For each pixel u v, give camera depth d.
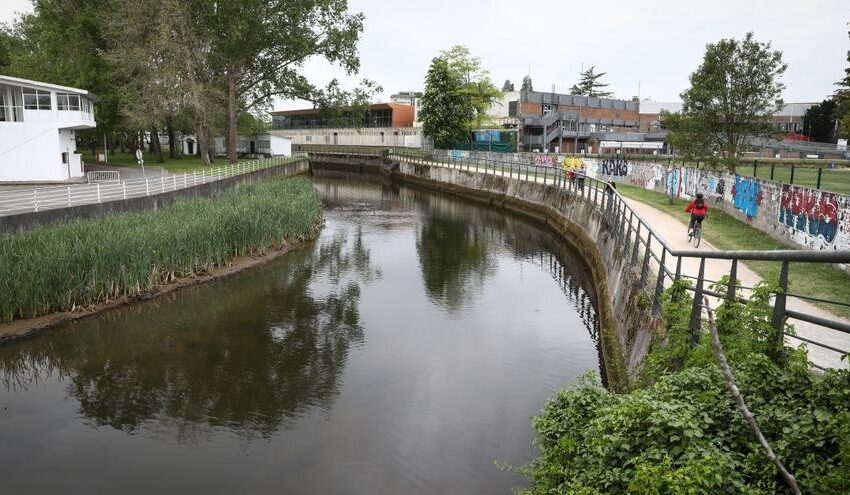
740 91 24.30
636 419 5.71
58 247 17.91
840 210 13.77
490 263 25.56
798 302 11.02
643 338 10.76
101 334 16.38
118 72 49.22
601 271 20.31
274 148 82.00
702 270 8.01
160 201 28.91
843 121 12.75
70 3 52.75
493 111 79.25
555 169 36.00
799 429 4.84
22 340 15.61
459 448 10.82
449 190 52.47
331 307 19.16
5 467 10.29
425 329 17.08
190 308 18.70
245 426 11.74
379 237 31.39
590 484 5.65
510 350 15.45
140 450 10.89
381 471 10.14
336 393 13.06
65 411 12.38
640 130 85.69
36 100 35.81
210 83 53.41
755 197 20.09
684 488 4.58
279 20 54.31
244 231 24.47
